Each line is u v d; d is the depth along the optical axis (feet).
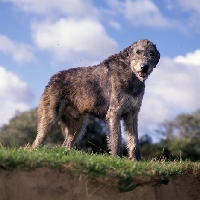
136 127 37.50
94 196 26.37
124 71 36.83
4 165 24.63
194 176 30.89
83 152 33.22
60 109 40.16
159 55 37.76
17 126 111.55
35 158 25.98
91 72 39.11
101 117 39.11
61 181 25.82
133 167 28.55
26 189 24.73
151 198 28.35
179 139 119.44
